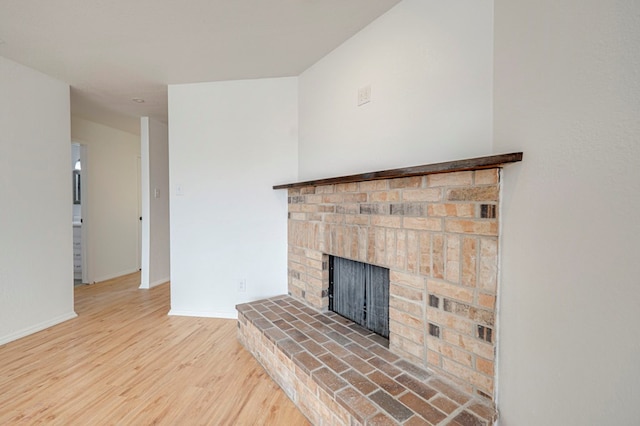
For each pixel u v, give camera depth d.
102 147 4.20
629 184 0.76
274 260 2.71
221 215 2.76
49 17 1.76
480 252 1.20
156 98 3.13
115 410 1.52
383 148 1.76
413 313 1.48
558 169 0.94
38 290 2.49
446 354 1.33
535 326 1.02
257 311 2.22
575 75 0.89
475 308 1.22
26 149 2.41
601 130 0.82
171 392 1.68
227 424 1.44
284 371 1.67
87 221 3.98
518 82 1.09
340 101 2.12
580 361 0.89
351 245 1.87
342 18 1.80
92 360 2.02
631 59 0.76
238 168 2.73
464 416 1.12
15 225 2.34
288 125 2.65
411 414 1.13
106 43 2.07
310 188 2.30
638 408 0.76
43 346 2.21
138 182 4.84
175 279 2.84
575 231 0.89
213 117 2.75
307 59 2.33
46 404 1.57
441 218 1.34
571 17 0.90
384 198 1.63
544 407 0.99
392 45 1.70
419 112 1.54
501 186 1.14
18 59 2.28
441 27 1.43
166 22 1.83
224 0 1.63
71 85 2.78
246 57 2.29
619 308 0.79
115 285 3.96
